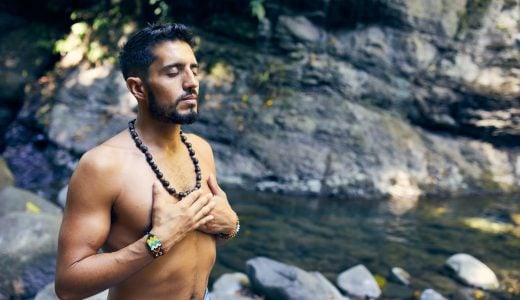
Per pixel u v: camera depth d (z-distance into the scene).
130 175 1.48
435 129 7.23
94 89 7.47
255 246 4.79
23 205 4.44
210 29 7.63
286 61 7.21
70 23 8.43
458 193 6.62
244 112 7.04
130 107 7.31
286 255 4.64
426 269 4.46
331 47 7.14
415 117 7.18
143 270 1.50
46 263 3.52
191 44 1.52
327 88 7.08
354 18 7.06
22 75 7.74
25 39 8.21
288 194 6.39
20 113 7.49
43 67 7.96
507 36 6.86
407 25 6.98
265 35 7.25
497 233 5.38
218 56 7.44
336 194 6.38
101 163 1.45
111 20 8.08
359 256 4.70
